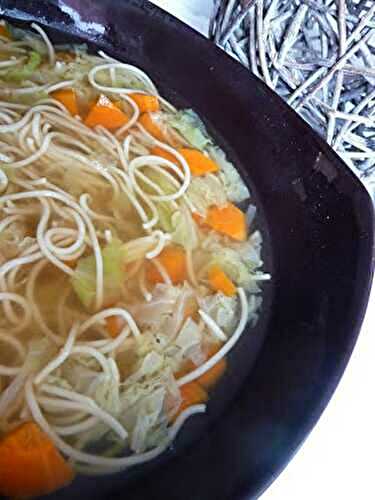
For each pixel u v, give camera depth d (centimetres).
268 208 18
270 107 18
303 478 16
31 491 13
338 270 16
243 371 16
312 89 20
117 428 14
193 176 19
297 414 14
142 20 20
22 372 14
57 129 18
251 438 14
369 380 18
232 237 18
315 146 17
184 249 17
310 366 15
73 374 14
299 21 19
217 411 15
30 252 16
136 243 17
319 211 17
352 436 17
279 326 16
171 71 20
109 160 18
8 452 13
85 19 21
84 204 17
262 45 19
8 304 15
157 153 19
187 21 25
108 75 20
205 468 14
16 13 21
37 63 20
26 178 17
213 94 20
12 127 18
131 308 16
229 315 16
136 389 15
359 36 19
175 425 15
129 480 14
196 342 16
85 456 14
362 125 21
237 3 20
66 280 16
